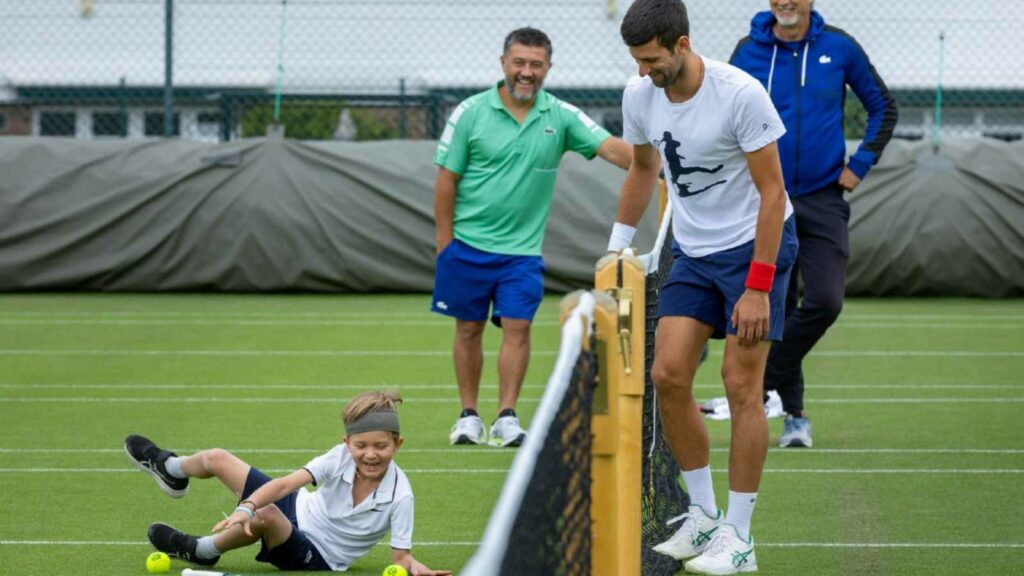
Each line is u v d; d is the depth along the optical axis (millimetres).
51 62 47844
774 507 16344
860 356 29547
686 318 13383
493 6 46812
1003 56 45438
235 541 13672
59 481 17969
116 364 28453
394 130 47219
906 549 14383
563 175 39875
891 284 39594
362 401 13391
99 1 47812
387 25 46562
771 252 12844
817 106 19344
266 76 46562
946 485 17562
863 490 17250
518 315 20688
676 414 13312
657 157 14344
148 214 40406
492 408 23797
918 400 24344
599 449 8914
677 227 13672
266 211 40250
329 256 40250
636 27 12594
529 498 6008
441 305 20891
